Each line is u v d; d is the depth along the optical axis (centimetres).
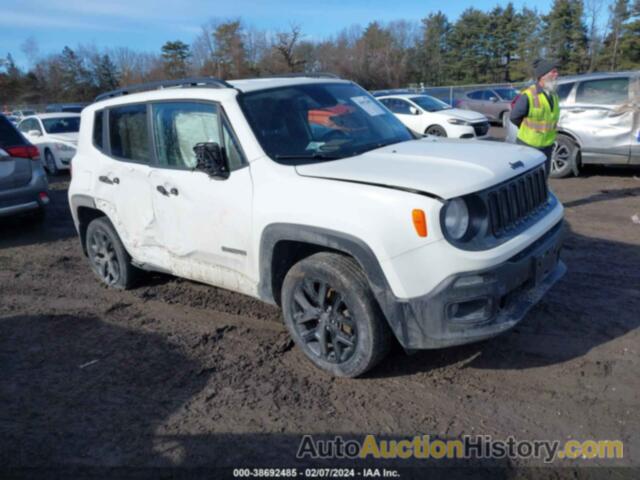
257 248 376
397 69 5925
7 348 442
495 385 350
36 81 6681
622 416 313
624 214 715
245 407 342
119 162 486
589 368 361
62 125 1415
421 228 306
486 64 6259
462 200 316
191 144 423
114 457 303
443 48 6444
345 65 5788
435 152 380
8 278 623
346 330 355
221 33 5419
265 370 384
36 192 802
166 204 440
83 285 584
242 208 380
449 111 1557
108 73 6631
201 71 5516
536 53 5400
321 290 356
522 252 338
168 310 498
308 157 380
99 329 468
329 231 332
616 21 4847
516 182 352
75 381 385
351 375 358
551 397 334
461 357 383
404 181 321
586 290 481
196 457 300
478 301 317
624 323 417
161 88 479
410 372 370
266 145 381
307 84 450
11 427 334
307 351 378
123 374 390
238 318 471
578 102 930
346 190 331
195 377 380
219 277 422
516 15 6025
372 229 315
